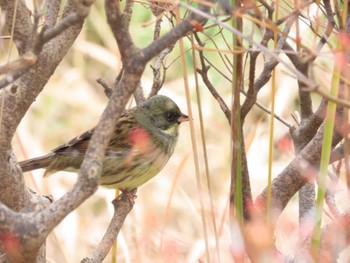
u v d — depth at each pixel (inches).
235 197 232.7
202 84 552.7
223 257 424.5
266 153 500.1
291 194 269.7
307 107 291.1
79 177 184.4
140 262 395.2
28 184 510.0
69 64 593.3
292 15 237.5
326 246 254.8
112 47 570.6
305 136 291.3
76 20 179.8
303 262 252.5
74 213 491.8
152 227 433.7
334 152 269.6
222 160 532.1
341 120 256.1
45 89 580.4
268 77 241.6
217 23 200.7
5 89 249.6
